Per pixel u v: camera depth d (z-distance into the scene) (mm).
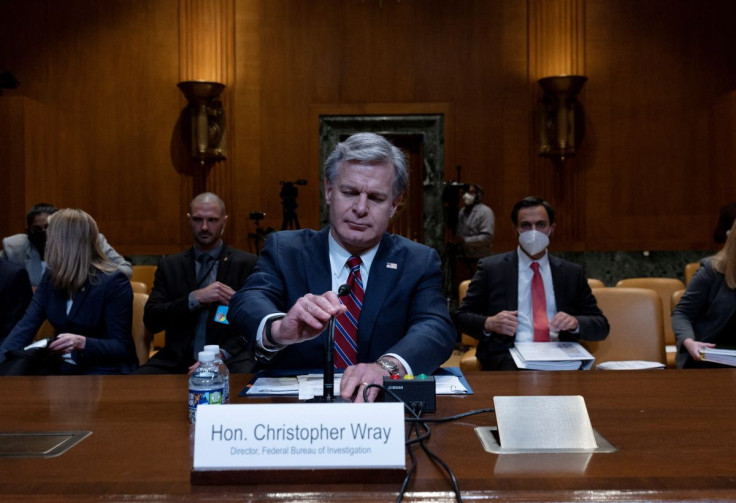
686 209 7809
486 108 7863
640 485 1077
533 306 3270
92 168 7914
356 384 1559
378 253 2074
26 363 2818
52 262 3158
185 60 7738
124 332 3209
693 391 1741
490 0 7852
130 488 1080
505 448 1268
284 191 6930
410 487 1078
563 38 7660
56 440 1338
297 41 7891
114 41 7867
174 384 1857
